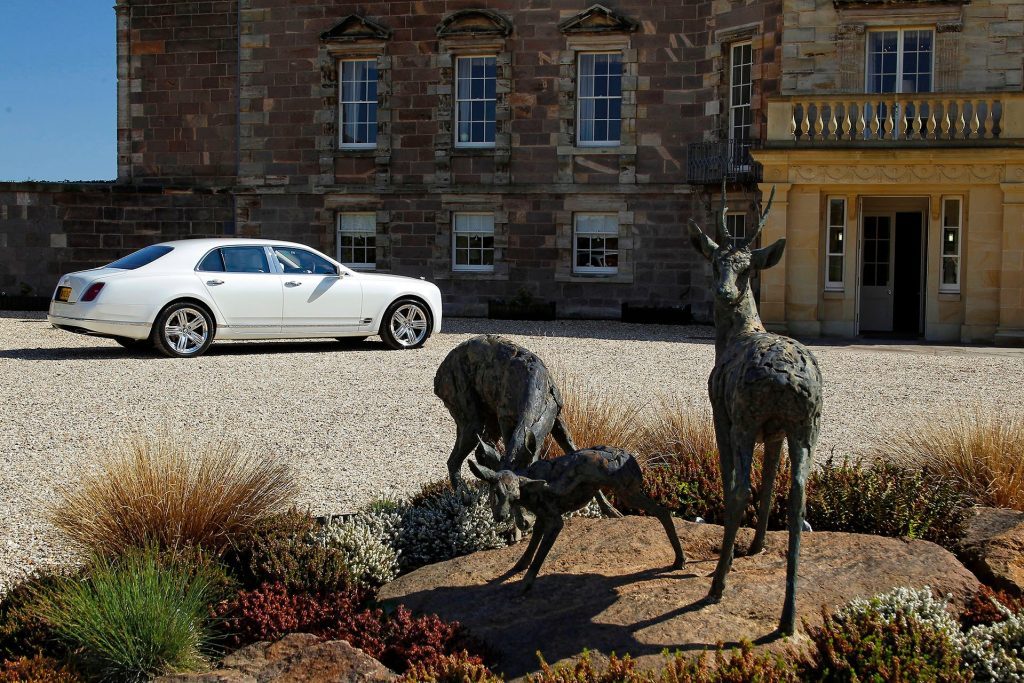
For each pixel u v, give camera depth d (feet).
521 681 16.25
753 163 80.02
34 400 39.91
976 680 16.08
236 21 96.53
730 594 18.49
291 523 22.53
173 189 96.94
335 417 37.58
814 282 68.95
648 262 88.43
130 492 22.34
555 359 53.21
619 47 88.17
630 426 30.96
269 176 95.96
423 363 52.31
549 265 90.89
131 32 98.63
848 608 17.20
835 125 67.87
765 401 16.92
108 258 97.35
